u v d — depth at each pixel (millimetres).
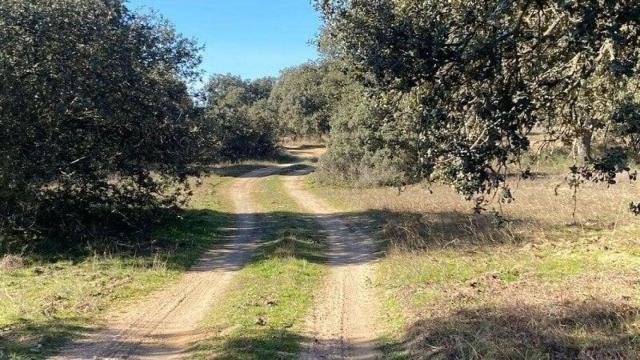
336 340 8797
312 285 12719
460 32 4879
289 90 76250
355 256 16281
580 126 5961
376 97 5637
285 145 79875
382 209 24203
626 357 6121
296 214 26297
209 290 12531
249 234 20766
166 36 21125
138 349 8469
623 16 3898
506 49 4871
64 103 15781
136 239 17656
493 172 4867
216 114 43875
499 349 6688
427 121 5055
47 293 11586
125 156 18062
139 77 17938
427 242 15531
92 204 18312
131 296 11820
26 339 8625
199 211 25797
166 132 19391
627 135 4695
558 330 7113
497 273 11266
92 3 16953
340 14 5277
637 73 4336
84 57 16312
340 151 38688
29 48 15516
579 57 4812
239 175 48844
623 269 10406
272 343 8383
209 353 7973
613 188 19969
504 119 4840
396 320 9555
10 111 15445
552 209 17406
